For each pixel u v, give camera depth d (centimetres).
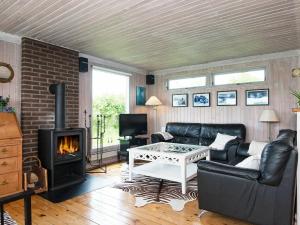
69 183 359
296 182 215
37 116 364
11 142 303
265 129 463
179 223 240
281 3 248
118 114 555
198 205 261
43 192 329
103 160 512
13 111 328
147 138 574
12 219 248
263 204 216
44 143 351
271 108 457
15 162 307
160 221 244
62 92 367
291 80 436
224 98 516
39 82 369
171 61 526
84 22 298
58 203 293
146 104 589
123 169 457
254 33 341
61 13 271
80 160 387
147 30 329
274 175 206
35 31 330
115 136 550
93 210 272
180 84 591
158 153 346
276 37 359
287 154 204
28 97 354
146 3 247
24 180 318
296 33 341
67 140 372
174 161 329
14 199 126
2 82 335
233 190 229
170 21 297
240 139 429
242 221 241
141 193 325
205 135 501
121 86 570
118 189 342
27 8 257
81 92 462
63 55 408
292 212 207
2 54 337
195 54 464
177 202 293
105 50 433
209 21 297
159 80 629
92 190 339
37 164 359
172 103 603
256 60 474
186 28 321
